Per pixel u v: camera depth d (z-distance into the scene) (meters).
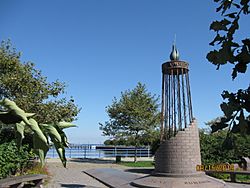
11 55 17.45
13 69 16.86
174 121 12.37
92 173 17.64
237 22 1.40
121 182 13.45
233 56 1.38
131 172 18.81
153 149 24.64
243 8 1.40
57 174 17.42
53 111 16.47
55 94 17.31
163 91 12.66
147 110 29.73
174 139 11.98
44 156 1.10
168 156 11.95
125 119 29.50
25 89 16.33
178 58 12.66
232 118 1.30
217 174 16.69
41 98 16.88
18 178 9.75
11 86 16.12
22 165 13.04
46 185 13.32
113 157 33.88
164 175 11.76
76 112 17.27
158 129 29.30
